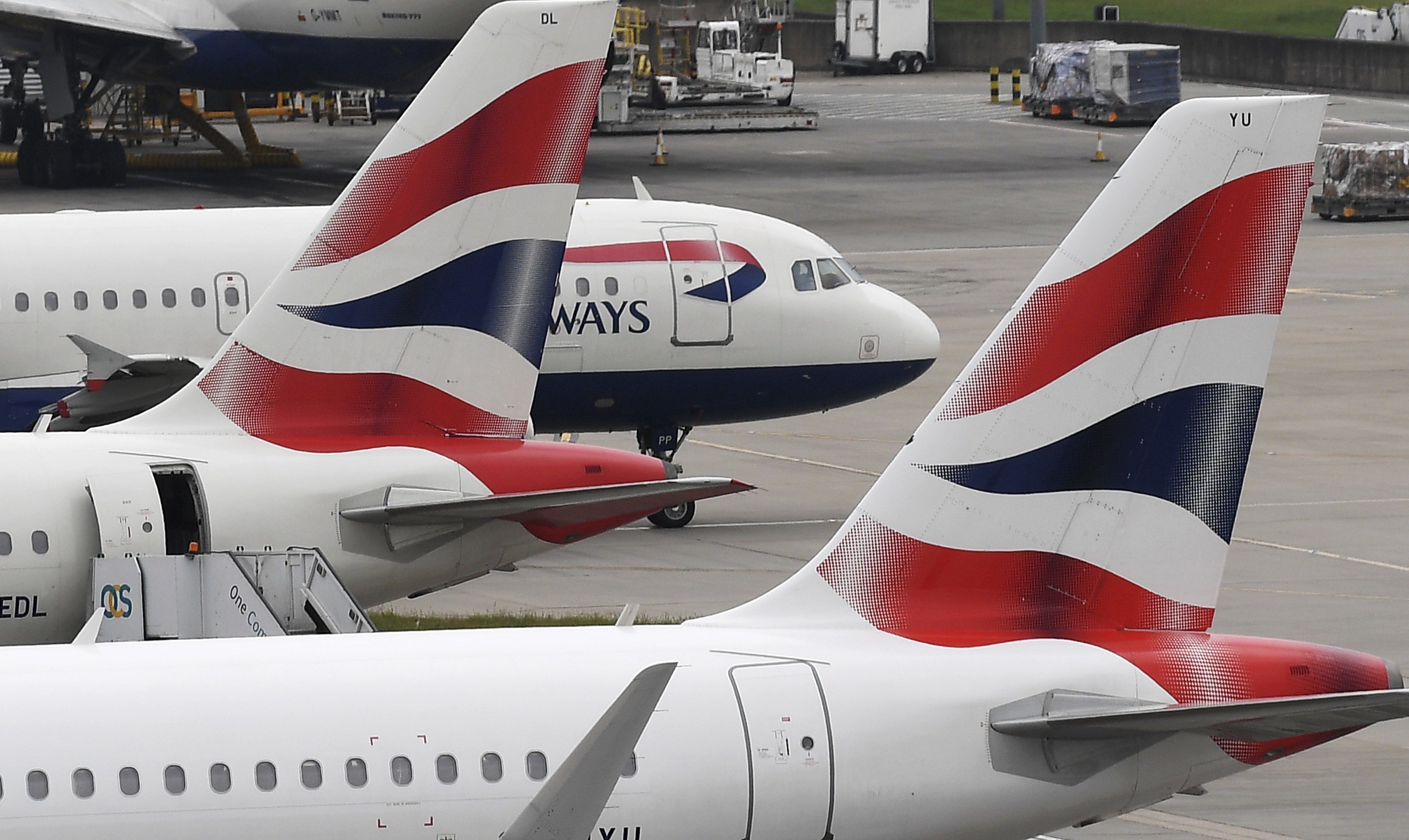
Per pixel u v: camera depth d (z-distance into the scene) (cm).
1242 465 5819
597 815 4462
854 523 5703
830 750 5250
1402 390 19038
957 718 5388
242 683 4934
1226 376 5791
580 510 9000
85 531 8212
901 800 5306
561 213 9119
